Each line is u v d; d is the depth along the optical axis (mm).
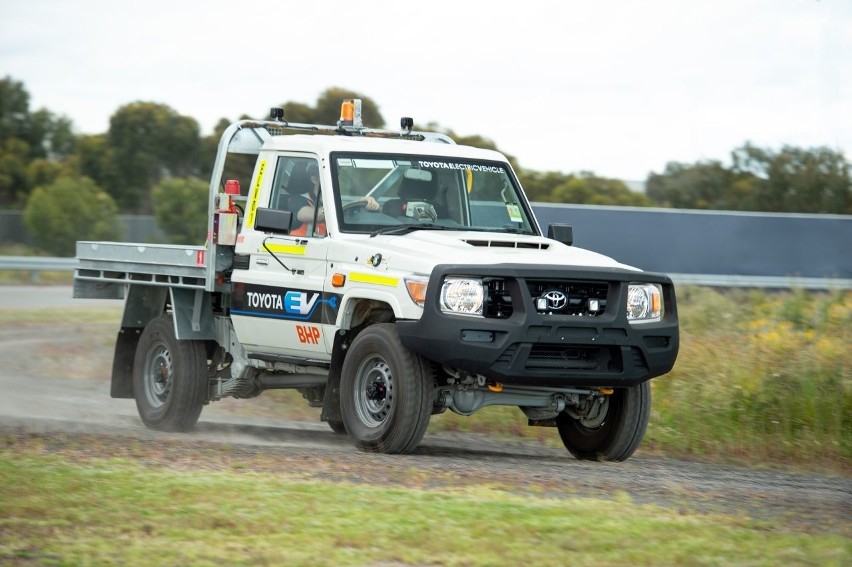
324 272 14000
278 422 18422
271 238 14789
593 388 13773
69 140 78000
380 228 14180
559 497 10125
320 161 14375
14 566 7621
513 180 15422
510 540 8375
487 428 17672
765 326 21016
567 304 12719
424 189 14672
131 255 16766
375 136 17109
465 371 12719
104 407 19062
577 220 36312
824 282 34125
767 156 61875
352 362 13375
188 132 72875
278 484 10164
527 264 12672
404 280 12805
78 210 60438
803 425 15867
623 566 7828
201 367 16125
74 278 17672
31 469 10586
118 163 72125
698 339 20047
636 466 13383
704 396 16719
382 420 13109
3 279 46906
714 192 61656
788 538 8656
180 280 15953
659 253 36906
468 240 13555
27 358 25516
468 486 10453
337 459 11969
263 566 7707
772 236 37344
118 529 8555
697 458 15320
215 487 9906
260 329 14945
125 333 17438
